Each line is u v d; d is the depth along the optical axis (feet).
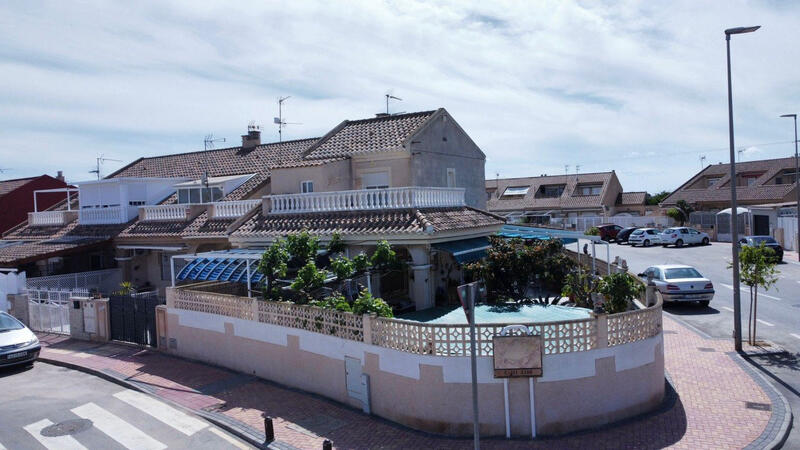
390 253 48.34
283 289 49.52
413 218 55.42
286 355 44.29
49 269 88.38
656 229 144.46
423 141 72.28
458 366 33.37
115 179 90.33
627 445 31.40
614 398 34.45
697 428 33.35
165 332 56.39
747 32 47.88
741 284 81.87
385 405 36.63
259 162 92.89
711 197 177.06
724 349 49.37
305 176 70.38
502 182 240.53
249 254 56.75
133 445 34.88
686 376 42.68
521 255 51.85
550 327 33.19
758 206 138.82
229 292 59.47
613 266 58.85
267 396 42.22
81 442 35.55
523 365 32.45
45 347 62.34
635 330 35.47
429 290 55.77
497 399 33.04
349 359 39.06
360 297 41.37
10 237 102.27
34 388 47.52
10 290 74.18
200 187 85.87
